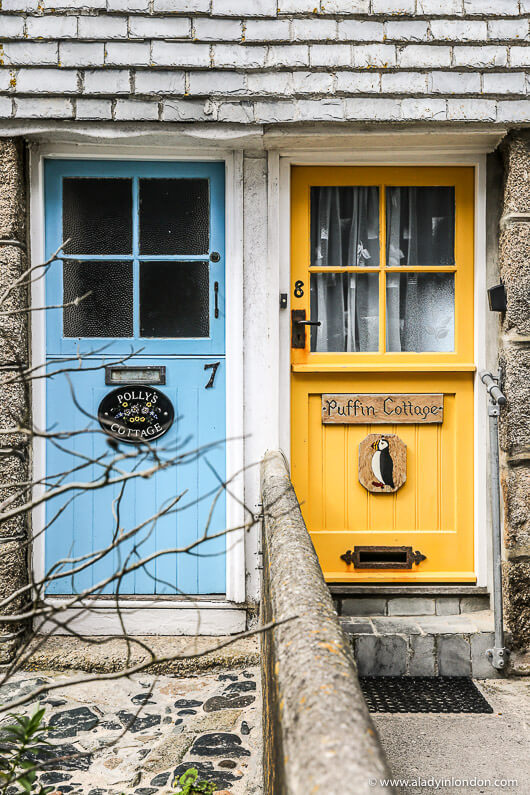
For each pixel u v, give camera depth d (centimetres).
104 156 398
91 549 399
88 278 404
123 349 402
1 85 372
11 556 371
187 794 262
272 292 398
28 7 373
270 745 193
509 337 377
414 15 377
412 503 409
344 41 376
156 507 401
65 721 319
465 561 407
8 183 376
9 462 372
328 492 409
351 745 101
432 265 413
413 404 406
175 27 376
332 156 401
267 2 376
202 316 405
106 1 373
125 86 375
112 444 167
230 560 398
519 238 377
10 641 368
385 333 413
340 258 416
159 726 316
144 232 405
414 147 395
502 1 377
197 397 404
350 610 404
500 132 380
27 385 385
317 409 409
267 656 224
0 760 233
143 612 396
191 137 383
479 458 403
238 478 398
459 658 369
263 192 399
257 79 377
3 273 375
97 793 266
